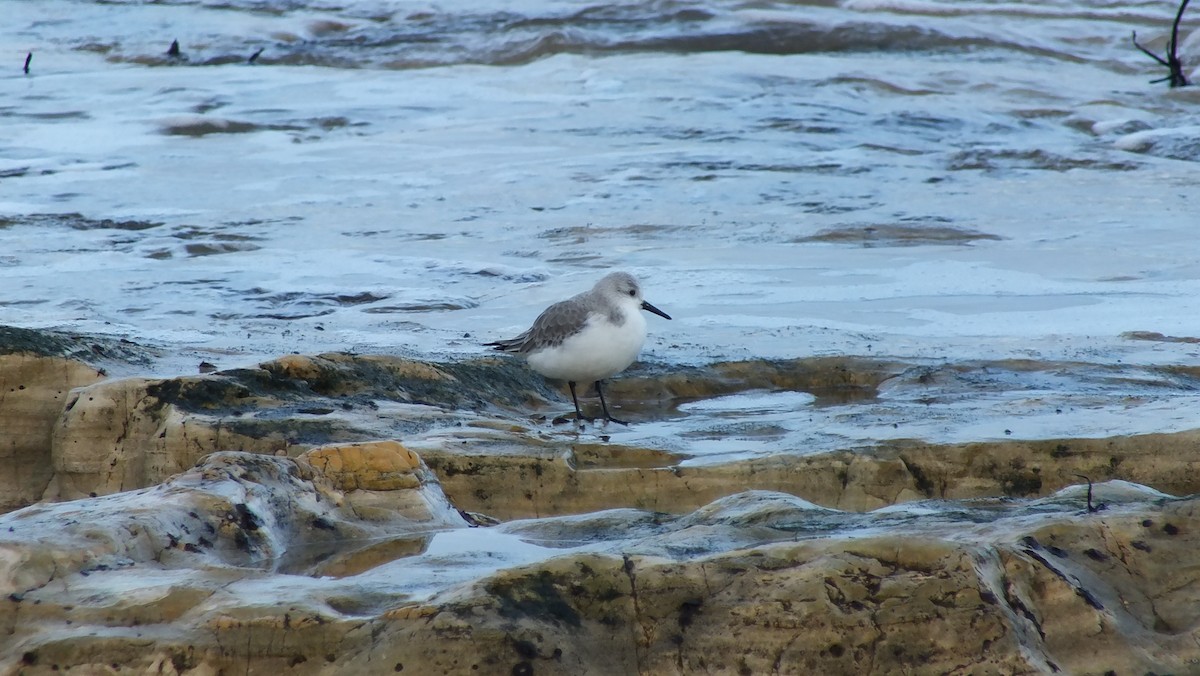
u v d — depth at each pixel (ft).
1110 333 47.73
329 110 102.53
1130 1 142.82
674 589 21.45
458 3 138.21
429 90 110.63
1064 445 31.68
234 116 100.27
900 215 70.18
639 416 39.91
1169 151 87.71
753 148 88.22
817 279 57.41
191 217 71.26
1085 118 100.63
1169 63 113.50
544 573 21.56
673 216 70.54
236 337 47.21
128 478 34.27
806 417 36.83
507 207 73.46
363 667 20.27
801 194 75.41
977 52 125.70
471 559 24.77
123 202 74.59
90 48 129.08
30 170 82.43
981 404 37.19
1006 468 31.63
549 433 35.60
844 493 31.55
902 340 46.96
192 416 33.96
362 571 24.90
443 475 32.07
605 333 37.35
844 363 43.75
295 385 37.52
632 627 21.21
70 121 98.48
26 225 69.31
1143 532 22.89
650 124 96.43
